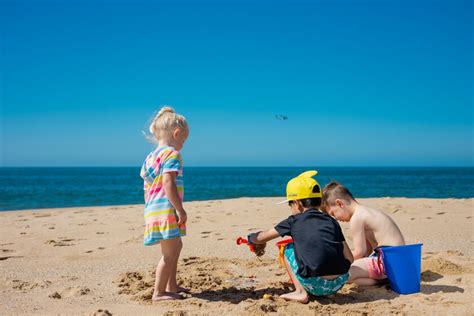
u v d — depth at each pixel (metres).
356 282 3.58
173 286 3.56
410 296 3.34
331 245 3.17
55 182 45.19
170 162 3.29
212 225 7.39
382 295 3.40
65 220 8.52
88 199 18.70
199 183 41.75
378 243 3.72
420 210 9.00
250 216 8.48
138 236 6.40
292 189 3.42
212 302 3.27
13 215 9.92
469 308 3.02
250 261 4.72
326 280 3.18
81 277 4.11
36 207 14.55
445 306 3.08
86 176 75.69
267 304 3.09
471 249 5.20
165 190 3.26
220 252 5.21
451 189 27.02
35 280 3.97
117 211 10.38
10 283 3.87
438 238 5.91
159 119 3.55
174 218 3.31
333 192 3.82
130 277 4.06
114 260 4.85
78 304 3.25
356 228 3.72
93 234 6.65
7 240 6.19
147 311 3.06
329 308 3.06
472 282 3.66
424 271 4.00
